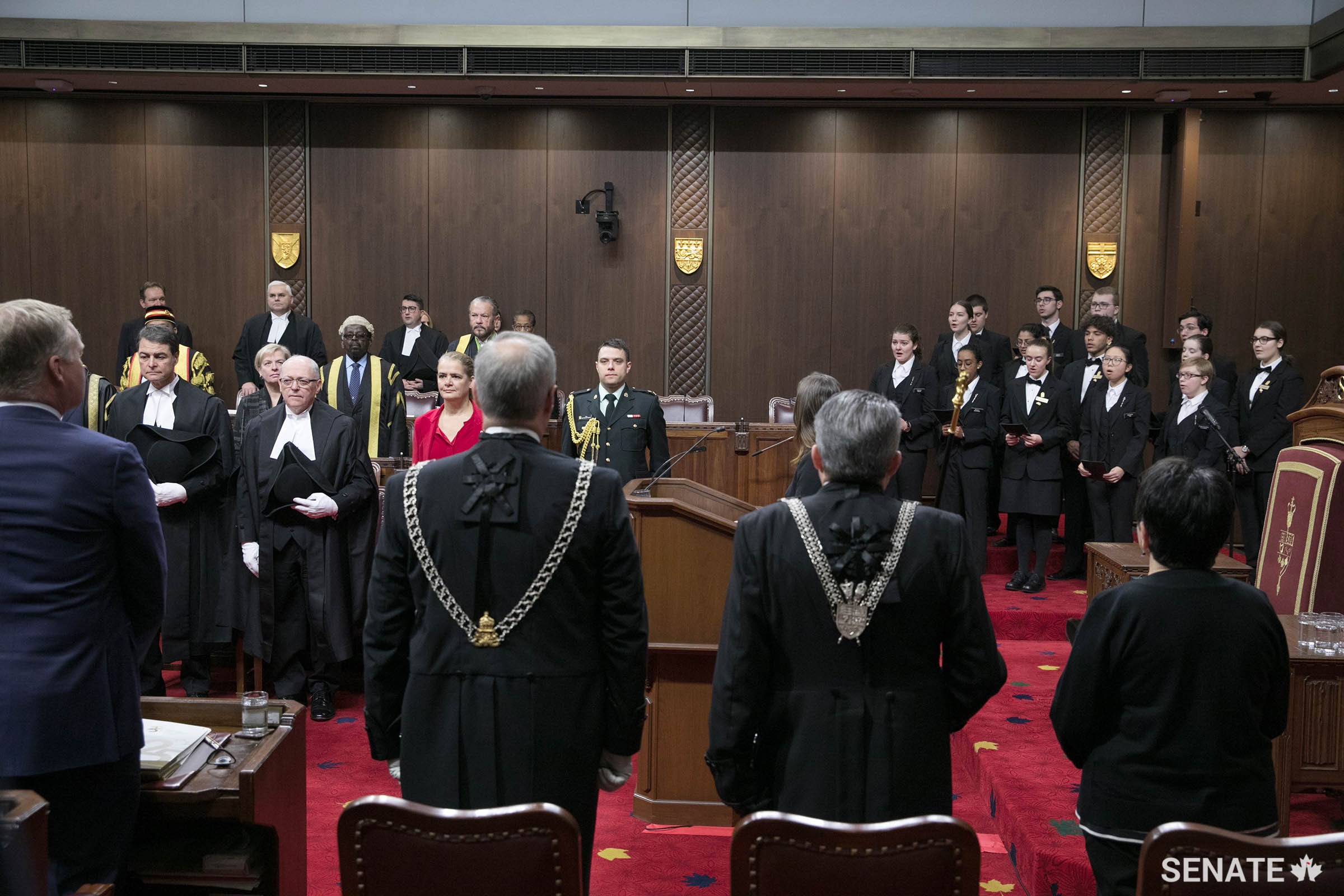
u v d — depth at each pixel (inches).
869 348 374.3
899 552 79.7
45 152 370.6
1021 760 148.0
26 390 80.1
